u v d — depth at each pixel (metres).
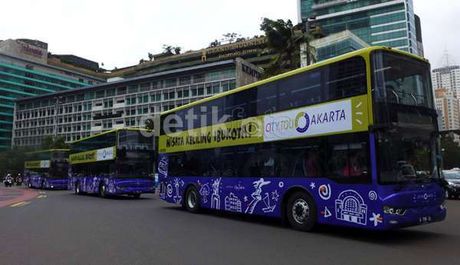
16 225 12.12
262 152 12.31
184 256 7.79
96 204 20.22
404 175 9.04
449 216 14.00
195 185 15.60
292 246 8.75
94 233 10.57
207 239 9.66
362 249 8.41
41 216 14.55
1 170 89.94
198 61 115.75
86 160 29.66
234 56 109.25
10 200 23.86
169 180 17.45
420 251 8.21
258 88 12.73
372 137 8.98
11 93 130.50
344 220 9.53
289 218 11.20
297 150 11.02
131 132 24.94
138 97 100.25
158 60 123.81
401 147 9.13
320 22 117.62
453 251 8.21
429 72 10.23
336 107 9.95
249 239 9.64
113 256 7.81
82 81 146.12
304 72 11.05
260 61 104.06
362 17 112.88
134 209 17.33
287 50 32.84
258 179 12.34
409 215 8.88
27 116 124.12
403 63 9.71
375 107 9.03
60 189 42.88
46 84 138.12
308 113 10.74
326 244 8.97
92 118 108.25
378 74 9.21
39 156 46.81
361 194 9.16
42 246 8.81
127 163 24.50
